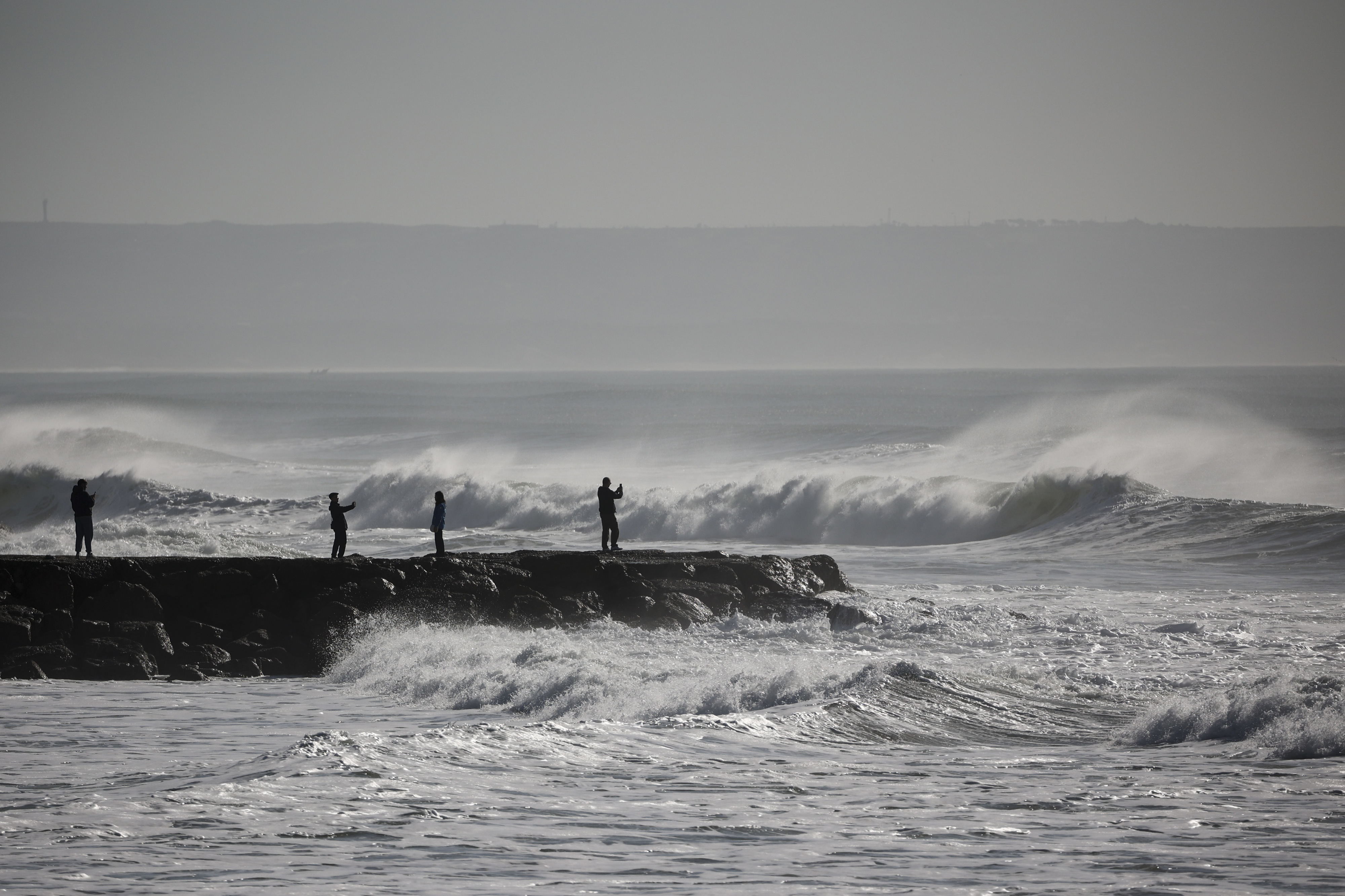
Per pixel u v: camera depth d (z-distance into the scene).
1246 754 41.22
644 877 26.31
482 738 41.28
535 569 82.69
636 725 44.97
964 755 42.03
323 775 35.56
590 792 34.94
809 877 26.38
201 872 26.25
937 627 73.44
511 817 31.81
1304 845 28.94
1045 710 50.25
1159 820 31.67
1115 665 61.78
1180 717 45.47
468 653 64.69
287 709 55.69
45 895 24.41
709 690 52.34
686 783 36.38
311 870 26.50
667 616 77.38
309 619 74.00
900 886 25.64
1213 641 68.69
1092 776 37.91
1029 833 30.44
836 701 49.03
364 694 60.28
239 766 38.22
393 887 25.27
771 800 34.34
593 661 61.03
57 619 71.38
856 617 75.50
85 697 59.66
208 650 69.88
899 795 35.06
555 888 25.36
